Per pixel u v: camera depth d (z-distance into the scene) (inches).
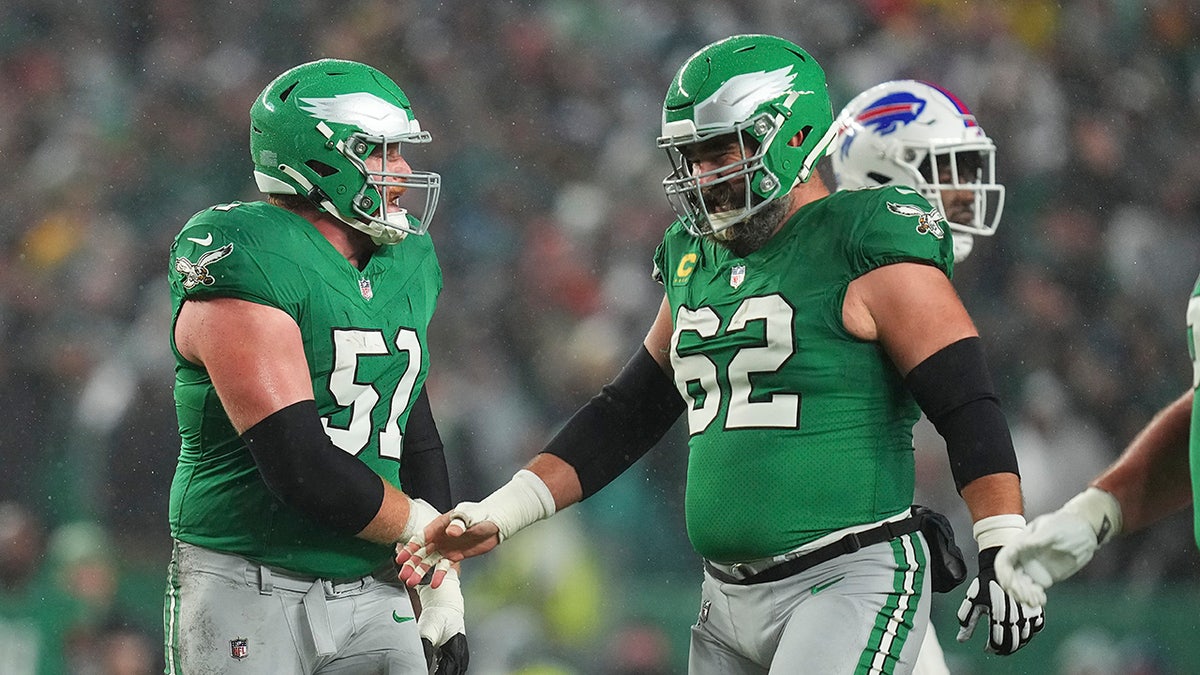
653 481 1104.2
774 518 384.8
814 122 401.1
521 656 986.1
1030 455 1221.7
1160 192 1459.2
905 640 380.8
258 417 385.1
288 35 1576.0
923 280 376.8
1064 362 1296.8
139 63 1547.7
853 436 383.9
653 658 991.0
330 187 407.5
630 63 1563.7
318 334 400.2
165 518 1158.3
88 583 977.5
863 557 383.6
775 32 1576.0
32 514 1164.5
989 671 949.8
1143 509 334.3
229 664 399.5
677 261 415.5
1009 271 1364.4
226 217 401.4
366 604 416.8
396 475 423.5
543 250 1396.4
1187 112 1521.9
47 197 1443.2
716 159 400.2
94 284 1373.0
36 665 952.9
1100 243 1398.9
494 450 1229.1
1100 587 1031.0
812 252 386.0
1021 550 330.0
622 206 1450.5
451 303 1343.5
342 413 407.2
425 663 422.6
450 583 449.7
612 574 1056.2
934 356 373.7
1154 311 1363.2
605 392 443.2
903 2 1573.6
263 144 413.7
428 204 426.3
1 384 1251.8
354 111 407.2
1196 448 314.8
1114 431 1272.1
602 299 1366.9
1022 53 1531.7
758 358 386.0
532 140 1505.9
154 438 1192.8
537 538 1010.7
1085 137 1471.5
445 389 1254.3
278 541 401.1
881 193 388.8
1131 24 1561.3
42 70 1526.8
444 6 1587.1
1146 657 964.6
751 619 397.1
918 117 499.8
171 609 412.5
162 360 1267.2
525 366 1317.7
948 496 1072.8
